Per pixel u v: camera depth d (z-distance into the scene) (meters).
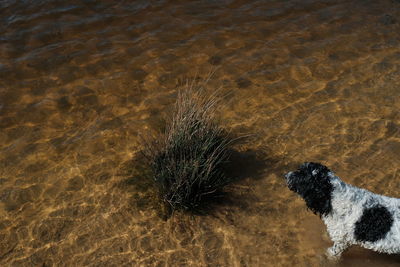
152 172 6.21
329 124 7.02
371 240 4.77
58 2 10.00
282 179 6.16
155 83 7.95
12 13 9.58
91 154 6.59
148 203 5.87
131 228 5.56
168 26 9.41
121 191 6.03
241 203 5.86
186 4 10.15
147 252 5.29
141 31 9.24
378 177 6.10
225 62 8.44
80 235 5.48
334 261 5.18
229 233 5.50
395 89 7.66
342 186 4.70
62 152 6.62
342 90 7.70
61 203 5.88
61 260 5.20
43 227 5.56
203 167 5.98
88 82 7.95
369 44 8.84
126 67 8.30
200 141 6.15
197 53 8.66
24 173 6.28
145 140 6.77
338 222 4.87
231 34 9.20
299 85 7.86
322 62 8.39
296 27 9.41
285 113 7.27
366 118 7.09
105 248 5.34
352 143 6.67
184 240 5.42
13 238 5.43
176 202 5.72
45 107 7.42
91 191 6.04
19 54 8.52
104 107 7.46
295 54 8.62
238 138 6.82
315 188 4.73
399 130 6.84
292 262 5.18
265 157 6.50
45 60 8.41
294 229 5.54
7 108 7.37
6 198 5.91
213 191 5.75
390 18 9.63
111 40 8.98
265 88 7.81
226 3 10.20
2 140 6.79
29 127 7.05
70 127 7.07
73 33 9.12
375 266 5.14
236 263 5.18
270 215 5.71
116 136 6.90
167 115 7.26
